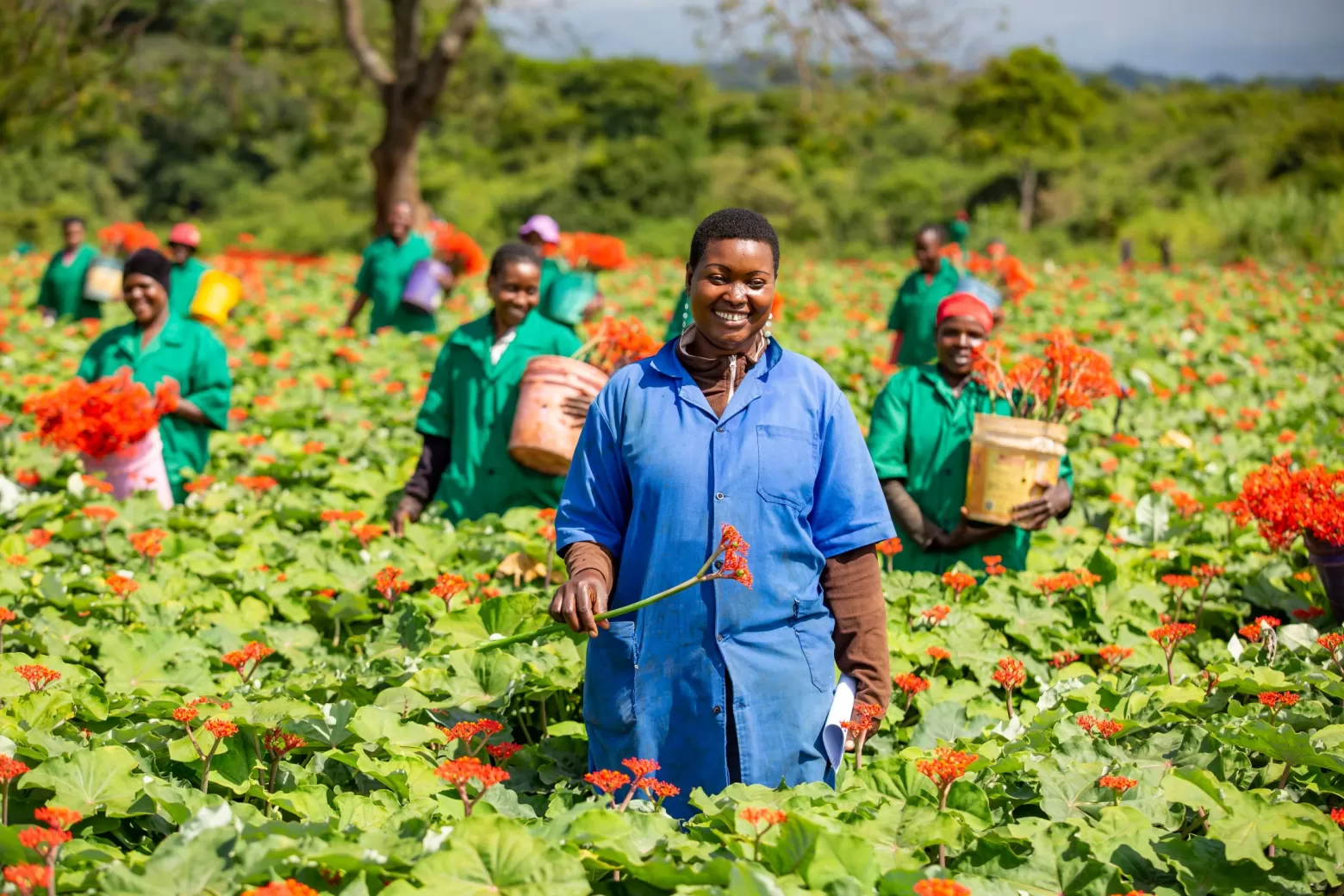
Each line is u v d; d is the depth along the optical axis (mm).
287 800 3148
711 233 3154
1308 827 2939
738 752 3154
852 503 3246
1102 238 60000
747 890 2453
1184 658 4738
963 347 5391
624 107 82000
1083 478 7832
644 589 3184
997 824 3119
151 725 3469
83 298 14188
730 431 3174
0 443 8258
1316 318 16500
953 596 5074
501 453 6238
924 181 65812
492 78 68188
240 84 36688
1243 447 8648
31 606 4980
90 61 25578
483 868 2547
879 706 3234
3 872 2488
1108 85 114938
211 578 5535
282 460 8070
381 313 13109
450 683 4000
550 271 8875
